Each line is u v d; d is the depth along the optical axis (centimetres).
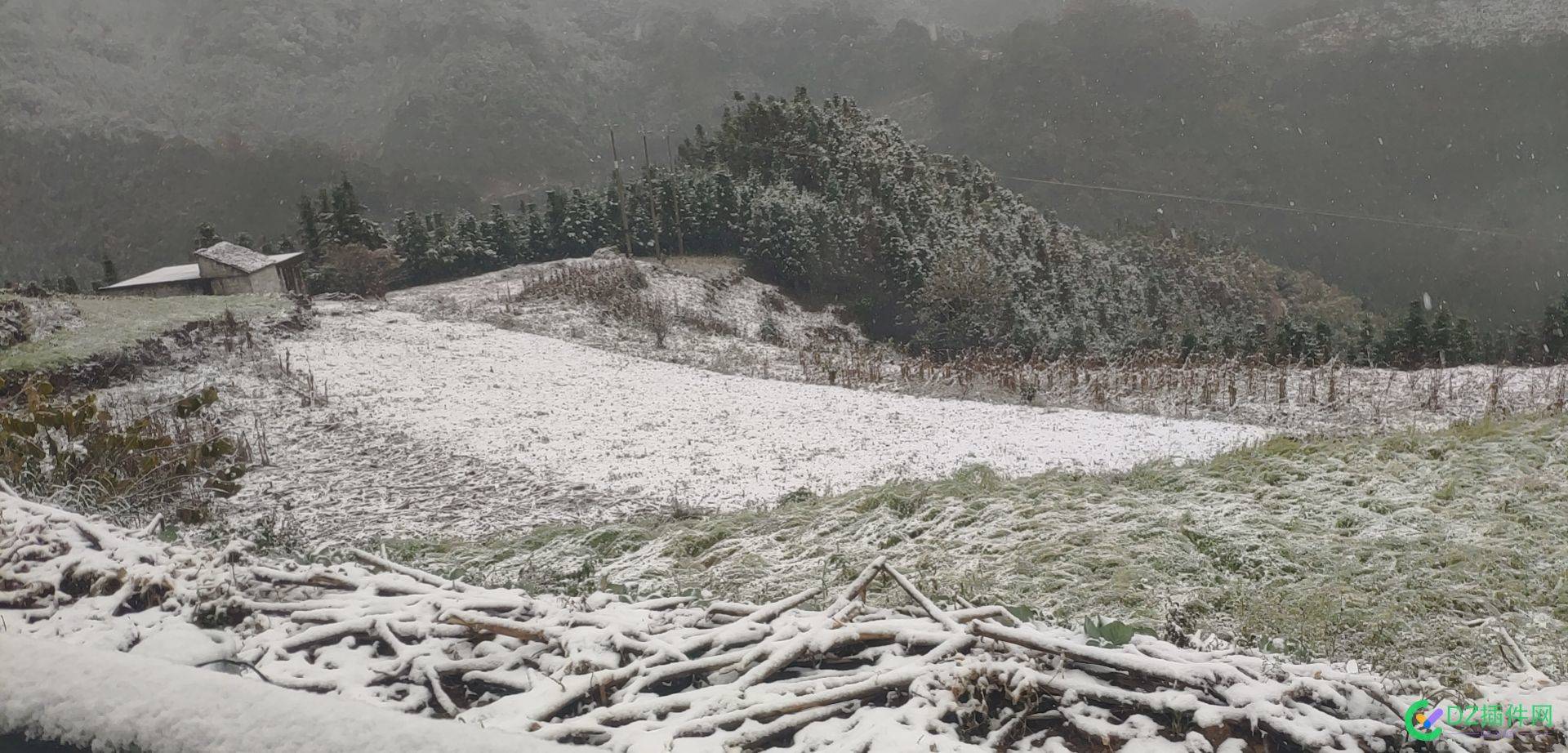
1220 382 2122
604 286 3628
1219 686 279
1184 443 1576
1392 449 967
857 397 2089
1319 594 526
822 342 3888
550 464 1491
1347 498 787
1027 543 703
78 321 2233
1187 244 11562
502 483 1373
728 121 6312
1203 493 843
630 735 256
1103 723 268
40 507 468
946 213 5762
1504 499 758
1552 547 626
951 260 4734
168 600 385
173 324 2245
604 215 4953
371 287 3944
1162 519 744
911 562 693
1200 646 343
